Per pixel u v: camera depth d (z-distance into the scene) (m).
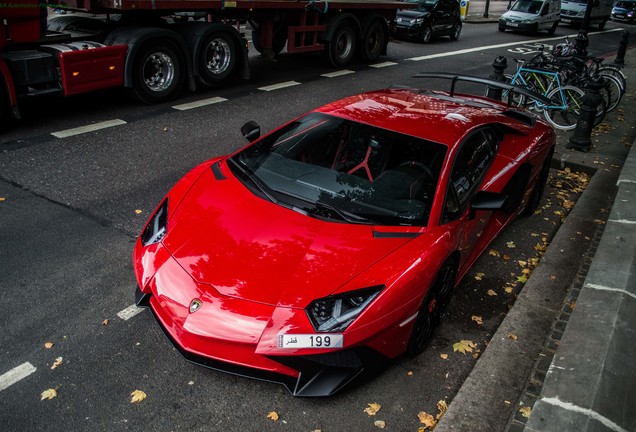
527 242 5.45
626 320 3.78
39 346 3.48
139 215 5.27
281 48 12.21
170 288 3.10
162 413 3.05
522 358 3.71
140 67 8.49
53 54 7.47
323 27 12.12
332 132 4.11
